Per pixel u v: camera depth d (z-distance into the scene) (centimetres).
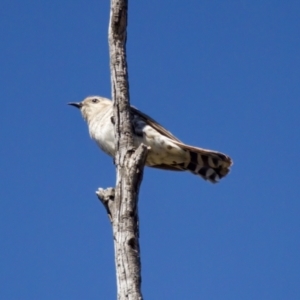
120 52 1374
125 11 1384
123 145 1310
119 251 1194
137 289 1159
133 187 1248
